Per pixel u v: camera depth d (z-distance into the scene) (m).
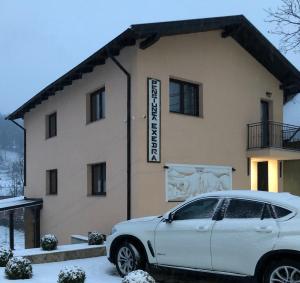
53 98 18.41
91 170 15.67
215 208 7.34
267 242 6.54
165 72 13.76
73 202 16.55
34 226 20.16
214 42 15.48
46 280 7.98
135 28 12.12
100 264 9.86
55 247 10.63
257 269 6.61
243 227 6.83
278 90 18.09
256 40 16.11
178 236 7.55
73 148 16.59
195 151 14.38
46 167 19.11
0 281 7.90
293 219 6.51
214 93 15.29
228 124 15.63
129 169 13.15
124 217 13.31
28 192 21.14
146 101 13.16
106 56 13.97
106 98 14.46
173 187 13.60
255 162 17.31
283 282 6.38
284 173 19.12
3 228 36.97
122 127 13.59
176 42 14.19
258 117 16.89
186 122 14.23
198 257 7.27
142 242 8.05
